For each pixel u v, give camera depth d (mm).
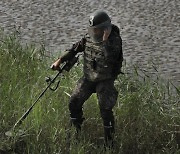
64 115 14156
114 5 36156
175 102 16016
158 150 13492
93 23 12086
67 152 12680
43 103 14422
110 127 12836
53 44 26062
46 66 19469
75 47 13031
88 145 12758
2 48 20828
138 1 37594
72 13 33594
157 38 27938
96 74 12430
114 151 12883
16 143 12883
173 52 25312
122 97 15461
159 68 22562
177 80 20922
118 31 12367
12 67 18297
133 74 19484
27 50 21219
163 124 14398
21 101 14617
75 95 12945
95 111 14508
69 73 18172
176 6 36188
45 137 13047
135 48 25844
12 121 13820
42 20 31484
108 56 12133
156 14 33750
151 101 15586
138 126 14117
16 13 33250
